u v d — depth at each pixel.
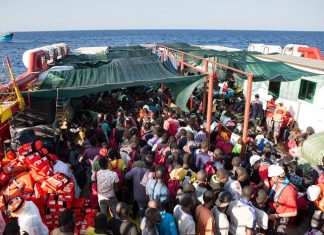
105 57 17.64
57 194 5.78
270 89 14.94
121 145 8.46
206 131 8.63
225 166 7.44
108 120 10.64
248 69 12.80
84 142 8.36
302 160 8.96
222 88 16.08
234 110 14.59
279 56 16.95
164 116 10.31
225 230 4.59
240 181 5.65
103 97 14.52
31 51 12.94
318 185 5.70
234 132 9.60
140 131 9.68
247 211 4.69
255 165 6.63
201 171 5.34
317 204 5.66
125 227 4.25
